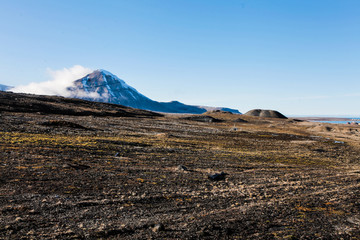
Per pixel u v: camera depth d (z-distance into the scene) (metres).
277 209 10.64
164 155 26.03
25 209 8.25
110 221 8.08
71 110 92.69
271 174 19.83
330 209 11.23
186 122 115.25
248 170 21.08
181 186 13.45
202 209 10.04
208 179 15.85
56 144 24.14
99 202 9.71
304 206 11.41
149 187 12.58
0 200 8.77
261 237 7.86
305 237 8.11
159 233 7.50
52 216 7.99
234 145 45.62
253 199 11.94
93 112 99.31
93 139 32.19
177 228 7.98
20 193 9.70
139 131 59.06
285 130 108.44
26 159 15.87
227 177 17.05
